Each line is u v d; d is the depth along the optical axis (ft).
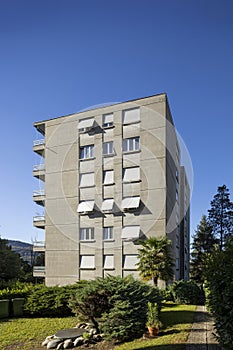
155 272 71.15
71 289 59.31
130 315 36.76
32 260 159.43
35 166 103.30
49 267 96.12
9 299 58.44
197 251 149.18
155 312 36.37
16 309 57.93
